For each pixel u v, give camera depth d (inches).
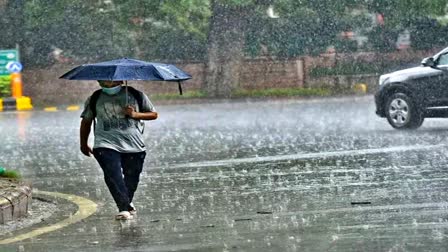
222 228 864.3
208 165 1435.8
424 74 1955.0
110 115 952.3
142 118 956.6
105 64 919.0
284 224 873.5
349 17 3907.5
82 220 956.0
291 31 3932.1
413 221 860.0
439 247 725.9
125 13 3599.9
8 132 2289.6
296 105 3206.2
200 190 1155.9
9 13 3786.9
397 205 965.8
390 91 2004.2
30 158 1651.1
